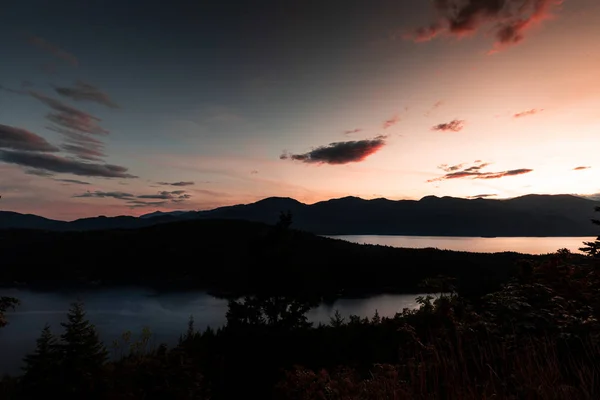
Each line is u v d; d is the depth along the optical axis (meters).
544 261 6.58
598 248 6.33
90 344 13.00
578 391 2.63
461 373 3.32
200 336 17.27
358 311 55.22
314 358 11.05
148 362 10.41
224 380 11.17
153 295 78.31
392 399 3.34
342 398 4.06
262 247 20.55
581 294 5.67
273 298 20.08
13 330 46.88
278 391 6.01
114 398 9.77
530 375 2.91
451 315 5.20
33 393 11.23
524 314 4.38
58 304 67.94
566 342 3.60
